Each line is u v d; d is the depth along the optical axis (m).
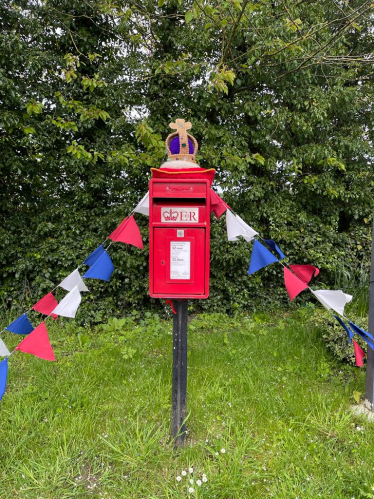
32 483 1.96
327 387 3.02
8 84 3.97
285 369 3.30
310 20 4.92
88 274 2.41
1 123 4.00
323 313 3.98
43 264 4.83
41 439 2.30
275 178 5.84
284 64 4.93
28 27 4.49
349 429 2.41
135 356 3.61
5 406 2.64
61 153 4.82
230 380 3.03
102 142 4.96
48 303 2.47
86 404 2.65
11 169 4.45
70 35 4.48
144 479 1.98
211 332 4.57
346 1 4.46
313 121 5.14
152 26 4.88
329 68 5.45
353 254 5.85
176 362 2.21
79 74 4.28
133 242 2.44
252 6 3.84
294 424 2.43
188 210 2.03
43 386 2.90
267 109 5.07
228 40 4.20
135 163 4.05
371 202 5.72
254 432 2.39
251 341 3.99
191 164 2.15
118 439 2.26
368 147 5.62
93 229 5.20
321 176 5.43
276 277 5.68
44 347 2.19
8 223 4.88
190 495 1.87
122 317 5.02
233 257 5.14
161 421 2.49
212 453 2.10
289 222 5.78
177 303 2.18
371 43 5.89
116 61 5.12
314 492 1.88
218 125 5.18
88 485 1.97
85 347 3.86
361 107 5.84
